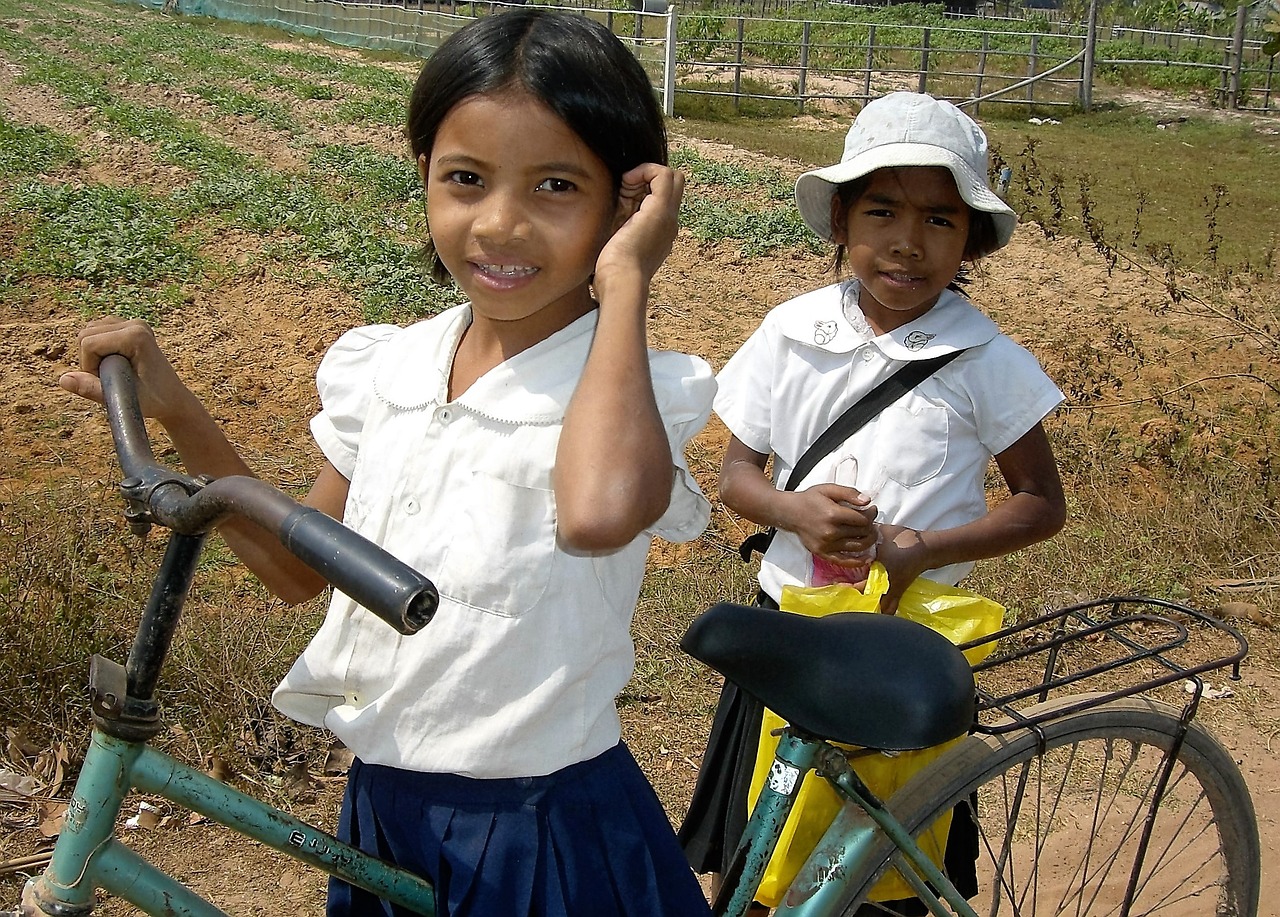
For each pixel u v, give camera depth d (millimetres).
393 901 1817
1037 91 20344
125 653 3641
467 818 1746
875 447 2459
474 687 1716
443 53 1731
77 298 7680
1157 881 3225
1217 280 8422
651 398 1577
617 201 1777
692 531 1845
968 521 2510
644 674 3973
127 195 9852
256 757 3447
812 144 15055
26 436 5723
